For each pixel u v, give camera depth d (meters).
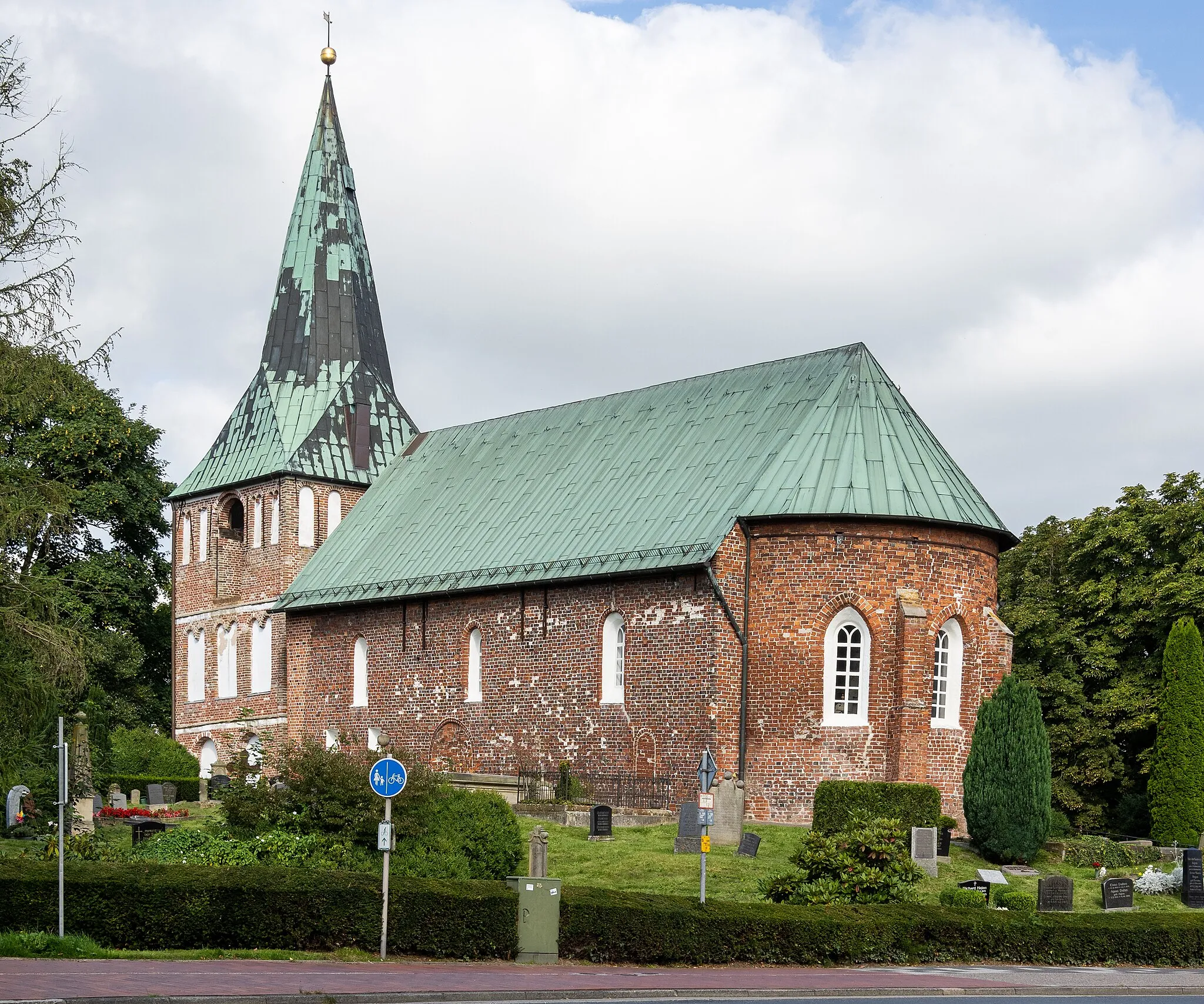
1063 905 33.97
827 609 43.31
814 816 40.47
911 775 42.28
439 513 56.88
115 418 70.62
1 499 31.58
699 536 44.38
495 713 50.38
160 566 73.88
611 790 45.03
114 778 55.53
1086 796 55.81
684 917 26.78
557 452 54.66
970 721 44.97
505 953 26.02
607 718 46.28
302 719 58.50
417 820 30.73
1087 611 57.53
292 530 61.44
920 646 42.88
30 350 31.83
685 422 50.59
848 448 44.72
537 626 49.06
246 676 62.88
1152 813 49.47
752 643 43.72
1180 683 49.16
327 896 25.33
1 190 31.83
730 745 43.22
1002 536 46.16
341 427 63.72
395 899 25.58
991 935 29.19
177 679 67.25
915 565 43.84
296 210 67.25
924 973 26.88
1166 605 53.84
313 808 30.77
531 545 50.47
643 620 45.47
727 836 39.12
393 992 20.73
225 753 63.47
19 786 33.19
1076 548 58.59
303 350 65.25
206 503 66.00
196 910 24.47
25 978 20.16
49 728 36.81
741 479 45.56
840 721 43.19
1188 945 30.62
